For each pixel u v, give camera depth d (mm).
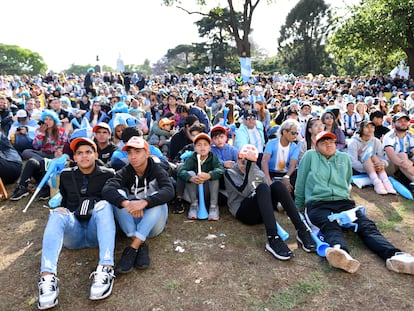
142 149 3246
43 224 4023
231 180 3945
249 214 3812
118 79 25328
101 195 3344
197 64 59719
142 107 10078
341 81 26062
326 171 3758
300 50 59281
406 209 4391
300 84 23641
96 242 3350
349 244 3506
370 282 2871
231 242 3590
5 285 2887
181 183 4246
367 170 5168
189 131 5246
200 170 4141
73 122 7781
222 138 4676
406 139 5355
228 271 3072
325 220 3490
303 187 3943
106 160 4691
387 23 20828
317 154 3852
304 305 2621
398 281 2885
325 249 3256
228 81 27938
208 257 3305
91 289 2668
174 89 19125
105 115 7906
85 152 3281
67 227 3018
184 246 3514
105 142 4715
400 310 2543
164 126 6469
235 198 4020
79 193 3346
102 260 2783
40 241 3648
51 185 4582
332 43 24922
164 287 2844
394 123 5410
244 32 32625
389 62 28672
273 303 2646
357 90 18250
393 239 3631
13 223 4039
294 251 3400
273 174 4801
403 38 21750
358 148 5371
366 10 22734
